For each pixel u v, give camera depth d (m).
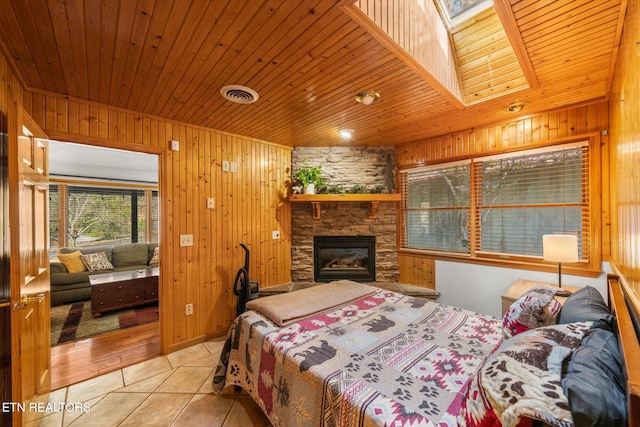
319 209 3.91
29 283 1.70
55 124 2.21
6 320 1.63
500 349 1.11
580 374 0.83
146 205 6.24
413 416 1.06
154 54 1.69
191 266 3.01
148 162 5.24
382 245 3.96
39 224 1.94
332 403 1.24
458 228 3.46
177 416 1.90
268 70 1.89
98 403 2.03
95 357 2.70
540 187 2.85
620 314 1.18
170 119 2.85
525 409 0.76
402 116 2.81
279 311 2.05
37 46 1.59
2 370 1.60
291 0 1.27
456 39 2.36
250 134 3.41
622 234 1.78
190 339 2.98
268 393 1.63
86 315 3.78
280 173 3.89
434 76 2.06
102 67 1.83
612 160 2.33
